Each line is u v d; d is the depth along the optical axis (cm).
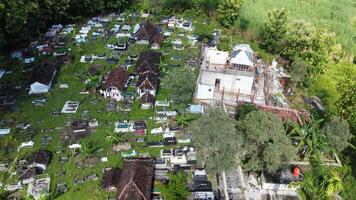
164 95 7450
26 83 7762
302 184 5700
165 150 6162
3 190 5447
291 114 6812
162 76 7962
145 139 6412
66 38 9394
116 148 6216
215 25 10469
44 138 6381
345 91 7000
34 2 9019
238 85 7456
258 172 5941
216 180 5778
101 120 6788
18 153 6078
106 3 10725
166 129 6631
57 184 5572
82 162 5953
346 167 6253
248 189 5722
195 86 7062
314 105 7756
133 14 10838
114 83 7231
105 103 7238
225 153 5128
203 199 5344
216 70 7375
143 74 7588
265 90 7688
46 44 9081
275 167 5303
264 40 9569
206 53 7900
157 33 9381
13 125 6644
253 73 7331
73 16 10506
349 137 6112
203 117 5312
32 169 5697
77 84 7762
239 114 6856
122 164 5912
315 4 11775
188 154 6109
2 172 5744
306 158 6234
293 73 7975
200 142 5106
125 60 8525
